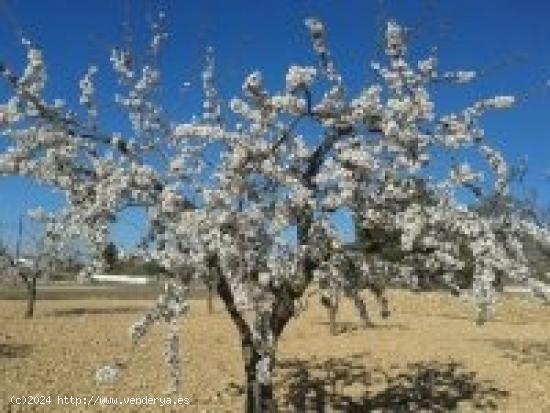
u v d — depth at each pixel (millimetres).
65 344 25938
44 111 12609
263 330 12914
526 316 33938
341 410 18250
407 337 27281
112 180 12258
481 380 20859
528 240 15203
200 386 20141
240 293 12062
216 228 11867
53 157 12539
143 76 13070
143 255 12125
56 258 13109
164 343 26516
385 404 18703
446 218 13391
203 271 12172
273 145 12664
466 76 13070
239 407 18406
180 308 12180
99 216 12359
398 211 13664
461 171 13422
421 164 13219
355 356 23578
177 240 11969
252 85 12398
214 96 13555
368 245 13883
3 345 25250
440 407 18516
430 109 12836
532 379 21125
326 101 12789
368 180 13375
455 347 25062
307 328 29781
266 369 12602
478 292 13203
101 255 12219
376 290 14852
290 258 12812
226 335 28766
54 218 12398
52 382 19844
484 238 13383
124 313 37906
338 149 13078
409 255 14086
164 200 11836
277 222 12414
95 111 12867
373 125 13078
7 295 52812
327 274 13562
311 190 12727
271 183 12656
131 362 22922
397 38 12891
